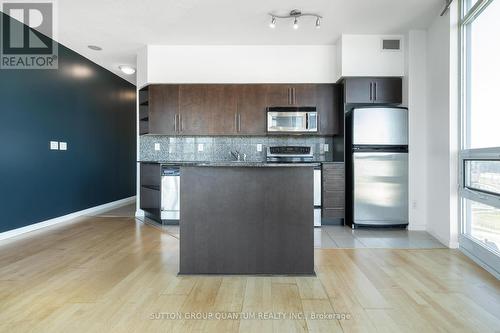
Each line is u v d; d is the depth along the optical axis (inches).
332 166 160.1
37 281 87.4
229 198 92.0
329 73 172.9
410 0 125.0
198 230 92.2
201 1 127.1
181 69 175.0
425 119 150.9
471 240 110.7
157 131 173.6
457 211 121.7
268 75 173.9
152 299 76.4
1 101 132.3
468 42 118.0
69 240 131.3
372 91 159.8
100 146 204.4
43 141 155.5
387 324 65.2
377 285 85.0
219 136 186.4
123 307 72.3
